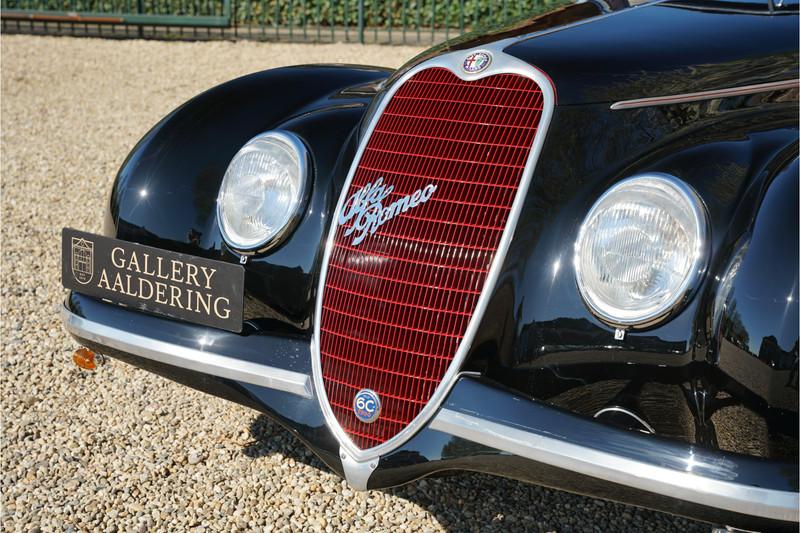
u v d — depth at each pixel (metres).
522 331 2.14
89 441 3.10
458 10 11.60
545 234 2.16
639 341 1.98
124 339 2.57
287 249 2.49
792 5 2.68
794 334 1.85
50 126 7.44
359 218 2.39
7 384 3.47
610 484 1.98
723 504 1.88
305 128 2.60
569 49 2.42
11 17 11.44
